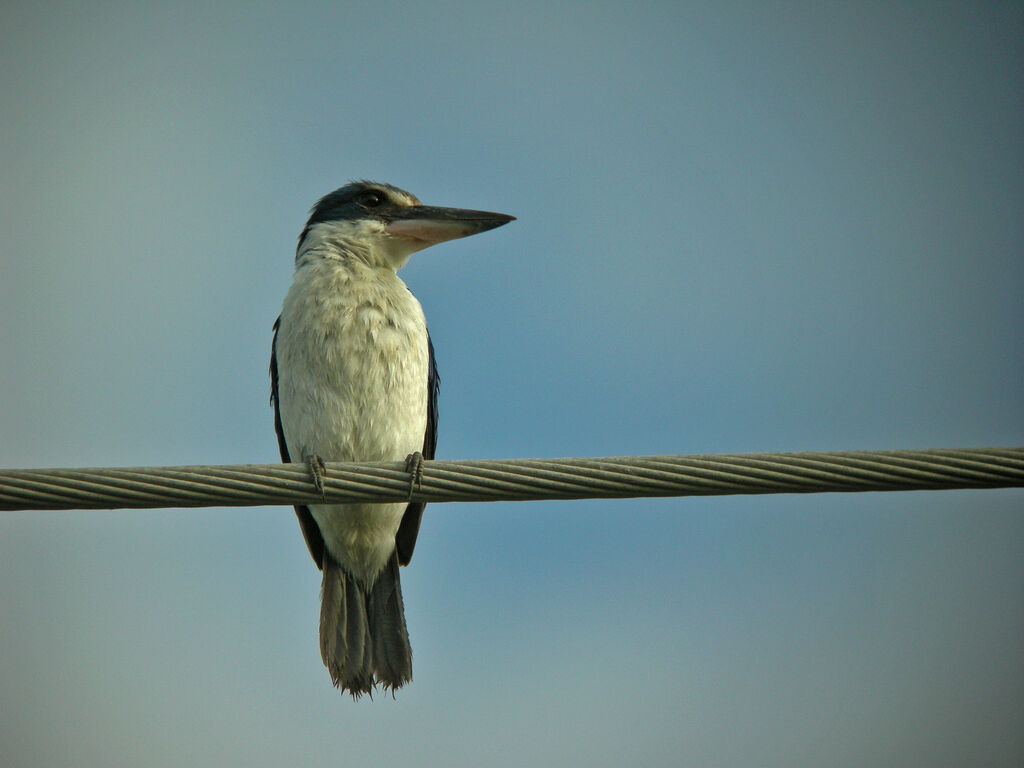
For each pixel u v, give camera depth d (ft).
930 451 26.50
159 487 26.73
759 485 26.68
